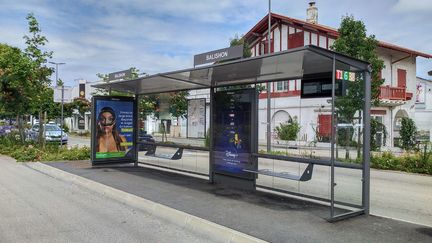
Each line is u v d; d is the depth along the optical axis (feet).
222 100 31.86
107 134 42.55
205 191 29.27
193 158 42.39
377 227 19.84
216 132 32.42
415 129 87.45
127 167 43.50
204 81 31.96
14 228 20.72
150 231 20.42
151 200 26.02
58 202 27.20
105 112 42.45
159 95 43.14
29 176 39.42
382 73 97.96
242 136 29.99
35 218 22.79
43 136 70.64
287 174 27.73
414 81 106.52
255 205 24.64
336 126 23.73
